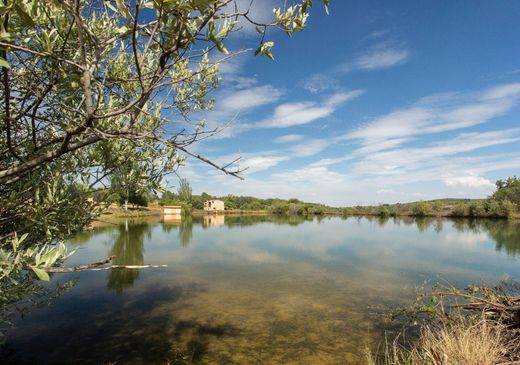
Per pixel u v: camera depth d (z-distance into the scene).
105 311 9.20
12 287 3.12
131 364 6.27
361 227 38.56
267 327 8.19
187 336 7.60
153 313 9.13
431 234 30.08
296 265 16.03
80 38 1.73
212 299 10.51
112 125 3.00
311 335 7.68
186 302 10.17
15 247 2.16
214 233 30.84
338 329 8.03
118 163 3.48
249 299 10.54
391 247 21.83
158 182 3.74
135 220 45.91
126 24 2.10
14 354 6.55
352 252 19.88
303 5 2.22
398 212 61.38
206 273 14.20
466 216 52.84
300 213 73.81
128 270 14.54
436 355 4.09
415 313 7.30
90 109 1.84
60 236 3.30
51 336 7.45
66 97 2.44
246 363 6.39
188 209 66.06
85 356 6.54
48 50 1.97
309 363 6.39
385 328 8.02
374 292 11.37
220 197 88.81
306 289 11.77
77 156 3.25
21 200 2.79
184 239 25.58
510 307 5.24
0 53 1.68
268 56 2.35
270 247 21.94
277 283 12.59
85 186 3.28
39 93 2.41
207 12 1.88
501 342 4.63
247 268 15.27
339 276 13.74
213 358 6.56
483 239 25.84
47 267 1.89
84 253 18.19
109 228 33.44
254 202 83.94
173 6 1.74
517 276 13.66
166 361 6.41
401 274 14.09
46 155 2.12
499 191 53.12
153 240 24.61
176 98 3.80
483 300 5.75
